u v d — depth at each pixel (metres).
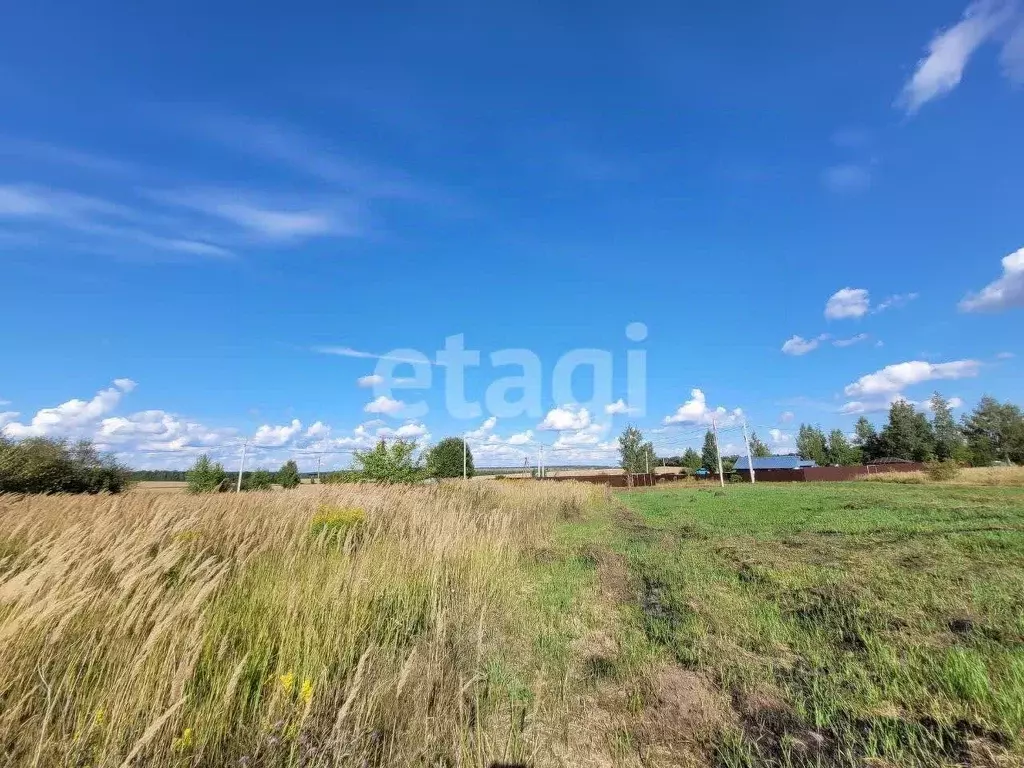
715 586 8.35
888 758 3.34
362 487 17.25
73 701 3.17
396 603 6.24
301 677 3.98
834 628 6.04
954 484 39.09
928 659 4.76
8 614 3.36
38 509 8.23
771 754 3.47
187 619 3.86
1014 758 3.25
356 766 3.04
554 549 12.41
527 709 4.09
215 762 3.05
